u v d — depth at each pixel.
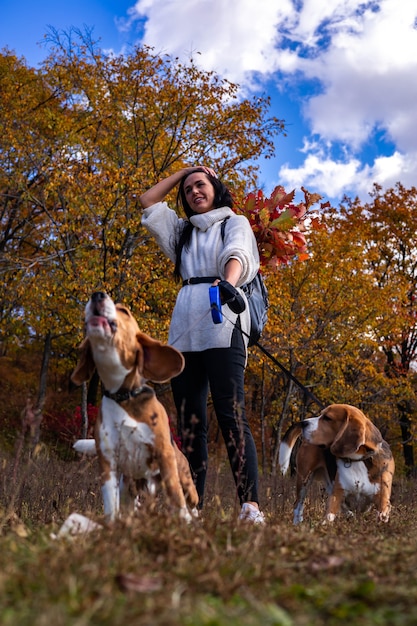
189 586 2.39
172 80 15.43
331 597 2.26
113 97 15.31
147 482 3.98
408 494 8.08
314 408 20.38
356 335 18.25
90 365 3.96
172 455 3.76
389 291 19.06
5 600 2.18
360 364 19.31
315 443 5.93
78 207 13.88
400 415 23.23
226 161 15.86
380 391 20.17
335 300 17.98
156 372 3.86
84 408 13.02
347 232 19.94
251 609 2.15
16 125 16.38
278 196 5.73
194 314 4.77
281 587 2.43
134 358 3.74
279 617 2.03
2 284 15.34
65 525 3.23
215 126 15.71
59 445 14.26
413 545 3.29
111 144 15.67
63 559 2.57
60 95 18.09
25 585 2.32
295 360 17.78
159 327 13.02
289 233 5.73
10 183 15.77
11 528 3.48
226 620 2.01
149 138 15.71
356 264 18.30
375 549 3.12
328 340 18.12
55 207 16.81
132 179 13.47
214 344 4.70
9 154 15.69
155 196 5.18
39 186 17.38
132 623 1.96
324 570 2.67
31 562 2.58
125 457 3.74
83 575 2.42
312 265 17.58
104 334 3.55
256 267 4.91
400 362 23.73
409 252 24.33
